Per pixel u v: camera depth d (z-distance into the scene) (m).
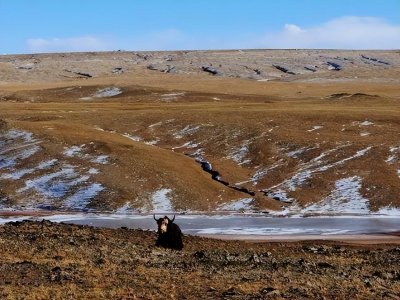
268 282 16.64
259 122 71.81
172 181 51.97
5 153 58.31
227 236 35.84
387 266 22.00
